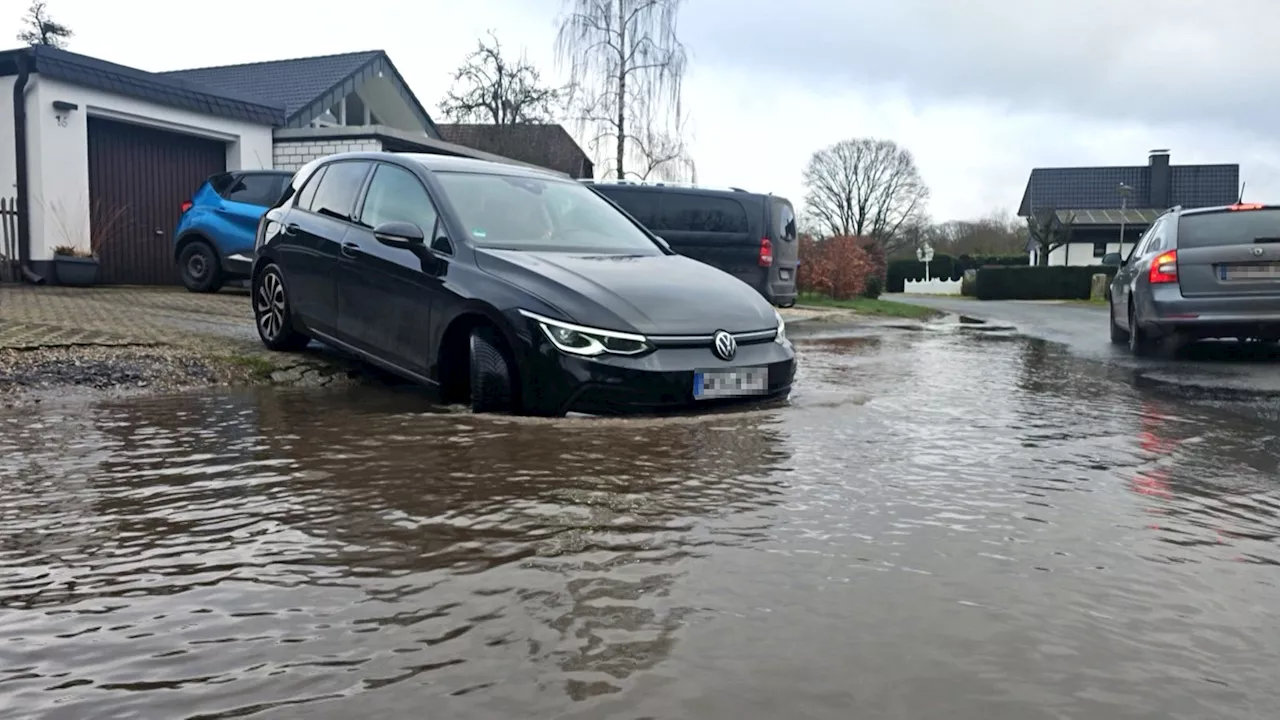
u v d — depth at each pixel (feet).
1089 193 183.62
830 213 209.46
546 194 18.40
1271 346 30.58
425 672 5.47
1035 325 46.26
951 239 216.33
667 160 87.10
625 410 13.52
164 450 11.34
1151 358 26.86
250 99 49.65
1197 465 11.57
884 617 6.38
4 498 9.16
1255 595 6.98
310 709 5.05
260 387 17.35
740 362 14.42
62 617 6.26
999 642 6.02
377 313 16.94
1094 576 7.30
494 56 104.68
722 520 8.55
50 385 15.72
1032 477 10.62
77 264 38.86
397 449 11.35
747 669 5.56
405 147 53.98
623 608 6.44
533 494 9.30
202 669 5.50
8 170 39.04
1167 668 5.71
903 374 21.63
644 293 14.44
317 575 7.04
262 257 20.44
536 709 5.05
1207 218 26.96
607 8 86.38
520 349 13.73
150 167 45.78
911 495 9.63
